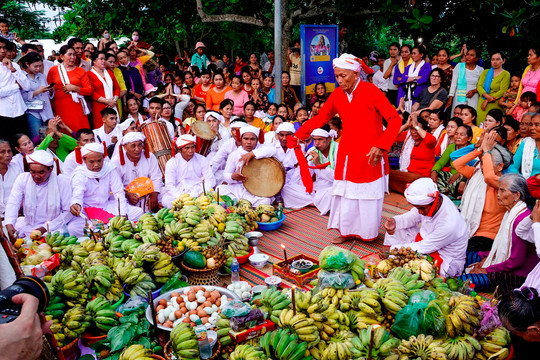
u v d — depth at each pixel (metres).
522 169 5.26
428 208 4.16
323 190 6.50
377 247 5.34
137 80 9.45
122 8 12.92
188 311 3.59
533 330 2.52
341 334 3.20
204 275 4.33
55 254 4.04
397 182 7.20
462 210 5.05
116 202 5.56
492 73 8.38
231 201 5.91
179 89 10.54
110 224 4.50
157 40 14.97
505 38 11.55
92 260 3.96
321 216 6.51
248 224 5.56
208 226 4.69
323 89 9.56
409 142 7.05
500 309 2.64
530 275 3.47
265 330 3.27
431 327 3.10
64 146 6.27
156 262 4.16
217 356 3.18
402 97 9.37
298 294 3.34
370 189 5.10
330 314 3.26
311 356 3.12
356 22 13.13
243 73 9.84
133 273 3.87
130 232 4.46
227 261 4.67
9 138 7.38
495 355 2.92
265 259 4.87
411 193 4.17
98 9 13.28
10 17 19.61
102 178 5.44
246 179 6.36
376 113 4.95
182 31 14.64
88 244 4.20
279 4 8.95
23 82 7.32
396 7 10.20
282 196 6.95
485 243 4.79
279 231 5.96
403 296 3.32
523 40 10.93
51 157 4.93
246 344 3.11
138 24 13.29
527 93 7.42
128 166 6.09
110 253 4.15
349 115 4.97
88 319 3.41
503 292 4.04
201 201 5.23
